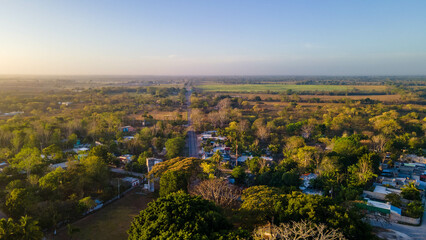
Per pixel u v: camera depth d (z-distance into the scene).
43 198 66.19
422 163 102.88
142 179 87.94
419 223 61.94
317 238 40.12
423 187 82.25
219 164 103.75
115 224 60.38
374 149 115.38
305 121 151.62
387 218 63.34
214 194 64.12
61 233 55.88
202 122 170.75
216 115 173.88
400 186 80.00
